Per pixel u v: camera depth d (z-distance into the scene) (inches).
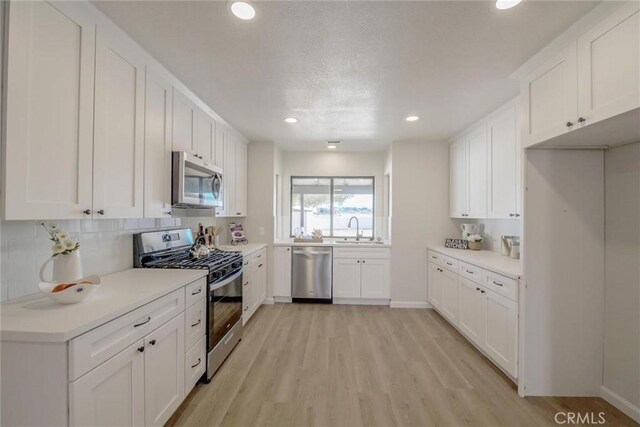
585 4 57.6
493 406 79.5
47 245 62.4
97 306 53.5
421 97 104.0
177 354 72.7
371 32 66.7
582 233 82.8
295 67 83.0
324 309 160.6
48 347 43.1
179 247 110.4
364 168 199.2
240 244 162.1
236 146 150.6
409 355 107.9
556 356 83.3
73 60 55.1
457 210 153.5
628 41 53.9
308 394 83.9
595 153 82.8
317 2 57.1
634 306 76.2
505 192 109.7
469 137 139.5
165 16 61.6
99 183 61.5
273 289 171.9
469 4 57.6
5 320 46.4
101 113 61.8
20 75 45.8
